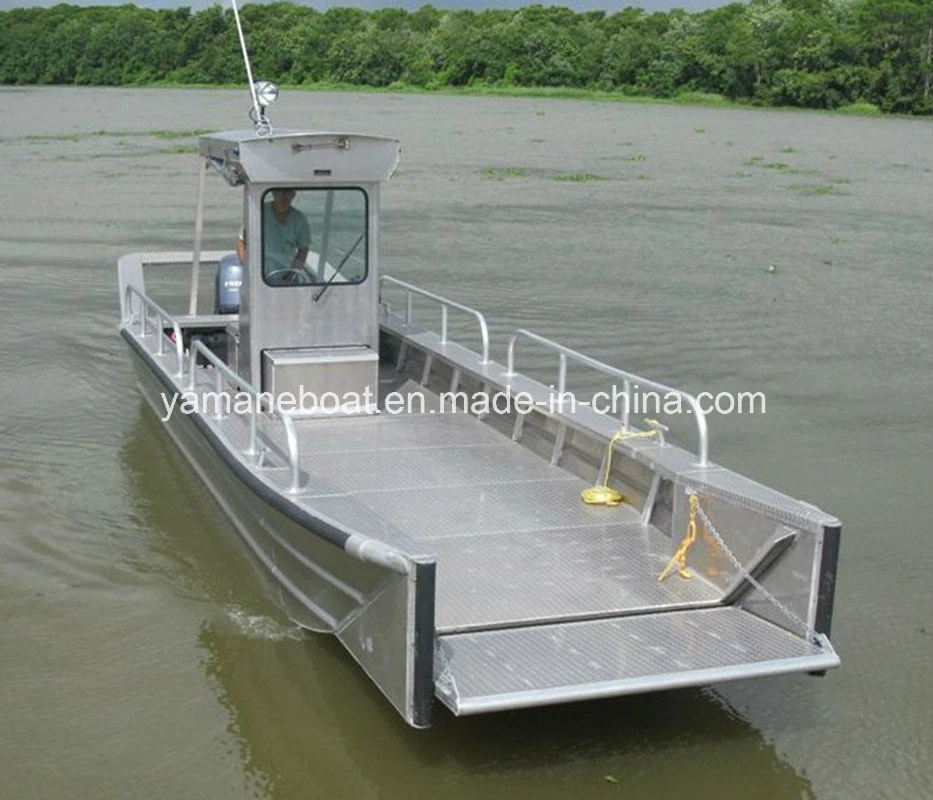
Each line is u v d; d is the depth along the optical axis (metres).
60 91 71.69
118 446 8.63
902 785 4.80
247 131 7.72
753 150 35.97
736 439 9.14
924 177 28.78
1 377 10.29
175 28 81.69
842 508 7.76
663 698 5.40
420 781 4.75
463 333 12.13
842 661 5.79
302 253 7.37
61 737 5.04
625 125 46.00
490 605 5.01
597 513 6.08
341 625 5.23
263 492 5.55
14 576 6.55
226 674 5.57
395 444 7.06
